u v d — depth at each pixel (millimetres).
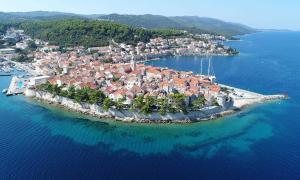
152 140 173375
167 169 142250
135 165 144875
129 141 171250
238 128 193875
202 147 165875
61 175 134375
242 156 156000
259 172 141000
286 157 155625
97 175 135500
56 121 198000
